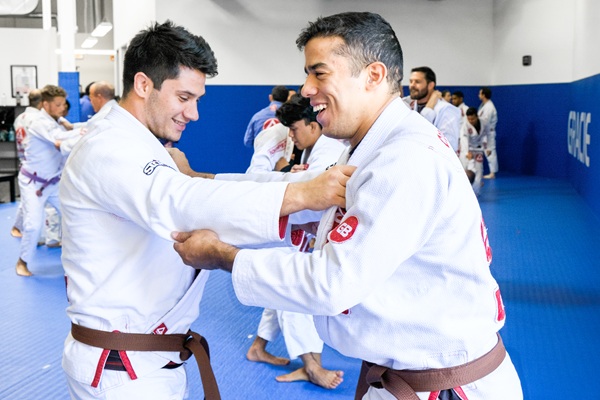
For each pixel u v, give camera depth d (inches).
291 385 136.3
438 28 528.4
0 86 500.4
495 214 348.8
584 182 391.5
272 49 499.2
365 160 58.4
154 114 68.6
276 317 146.9
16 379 142.0
